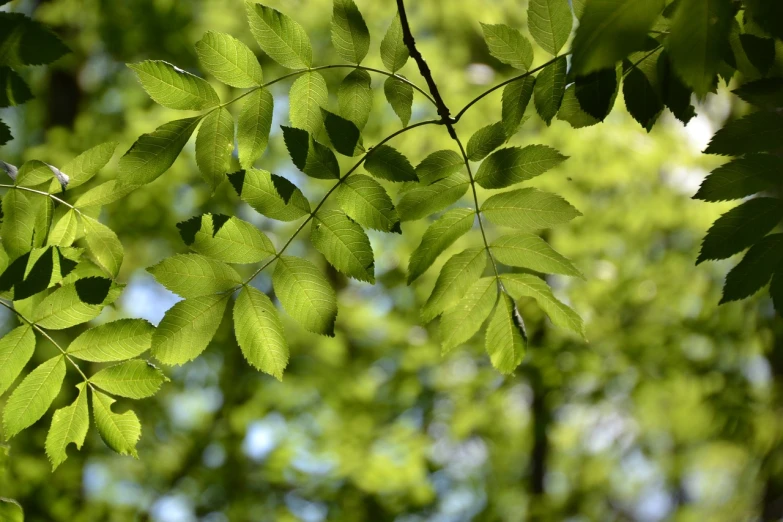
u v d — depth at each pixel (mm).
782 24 1094
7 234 2111
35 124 9266
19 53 1681
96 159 2154
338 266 2049
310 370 9023
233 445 8656
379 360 9422
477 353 8203
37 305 2186
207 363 8758
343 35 2027
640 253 8852
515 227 2184
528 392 9102
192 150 7875
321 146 2000
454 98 7914
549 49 1915
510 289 2242
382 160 2020
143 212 7953
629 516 11461
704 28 958
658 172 8555
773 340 6488
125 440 2172
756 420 6488
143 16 7719
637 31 871
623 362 7621
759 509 7082
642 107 1901
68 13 7867
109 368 2156
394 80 2086
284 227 9070
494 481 11078
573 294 7871
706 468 9164
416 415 9352
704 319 7203
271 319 2062
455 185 2170
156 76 1921
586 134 7801
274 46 1976
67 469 7246
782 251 1794
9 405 2105
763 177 1787
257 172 1993
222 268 2041
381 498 7988
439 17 8492
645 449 9406
